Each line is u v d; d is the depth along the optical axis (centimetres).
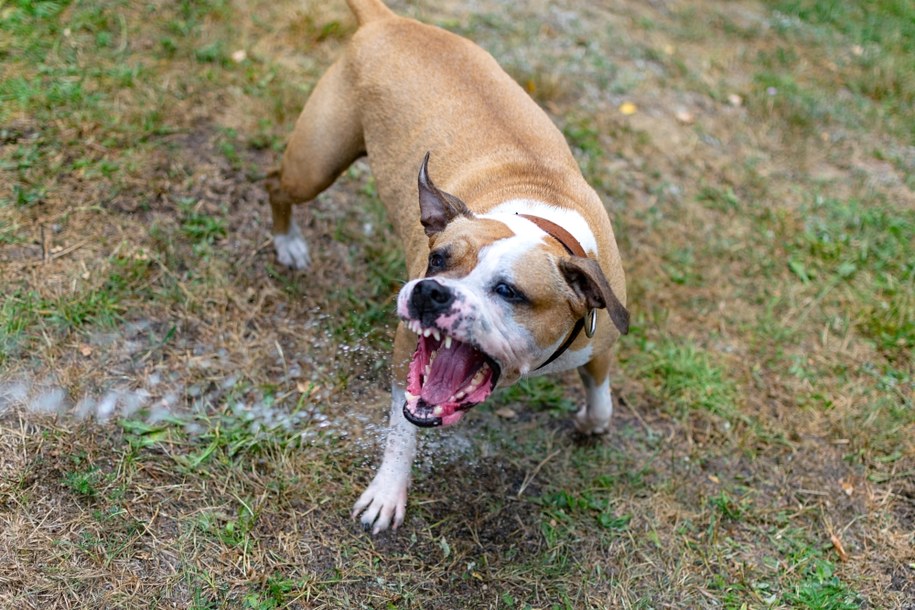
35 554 154
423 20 277
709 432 188
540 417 187
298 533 163
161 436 170
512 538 169
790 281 219
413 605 158
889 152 272
